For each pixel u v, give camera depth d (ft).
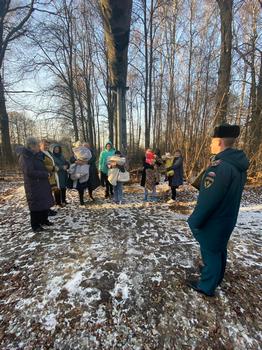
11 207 20.07
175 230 14.39
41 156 13.82
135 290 8.77
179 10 47.88
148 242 12.64
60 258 10.99
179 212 18.17
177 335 7.02
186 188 27.68
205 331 7.14
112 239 12.98
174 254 11.37
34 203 13.37
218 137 7.51
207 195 7.07
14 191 27.30
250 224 15.70
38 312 7.84
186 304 8.11
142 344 6.76
